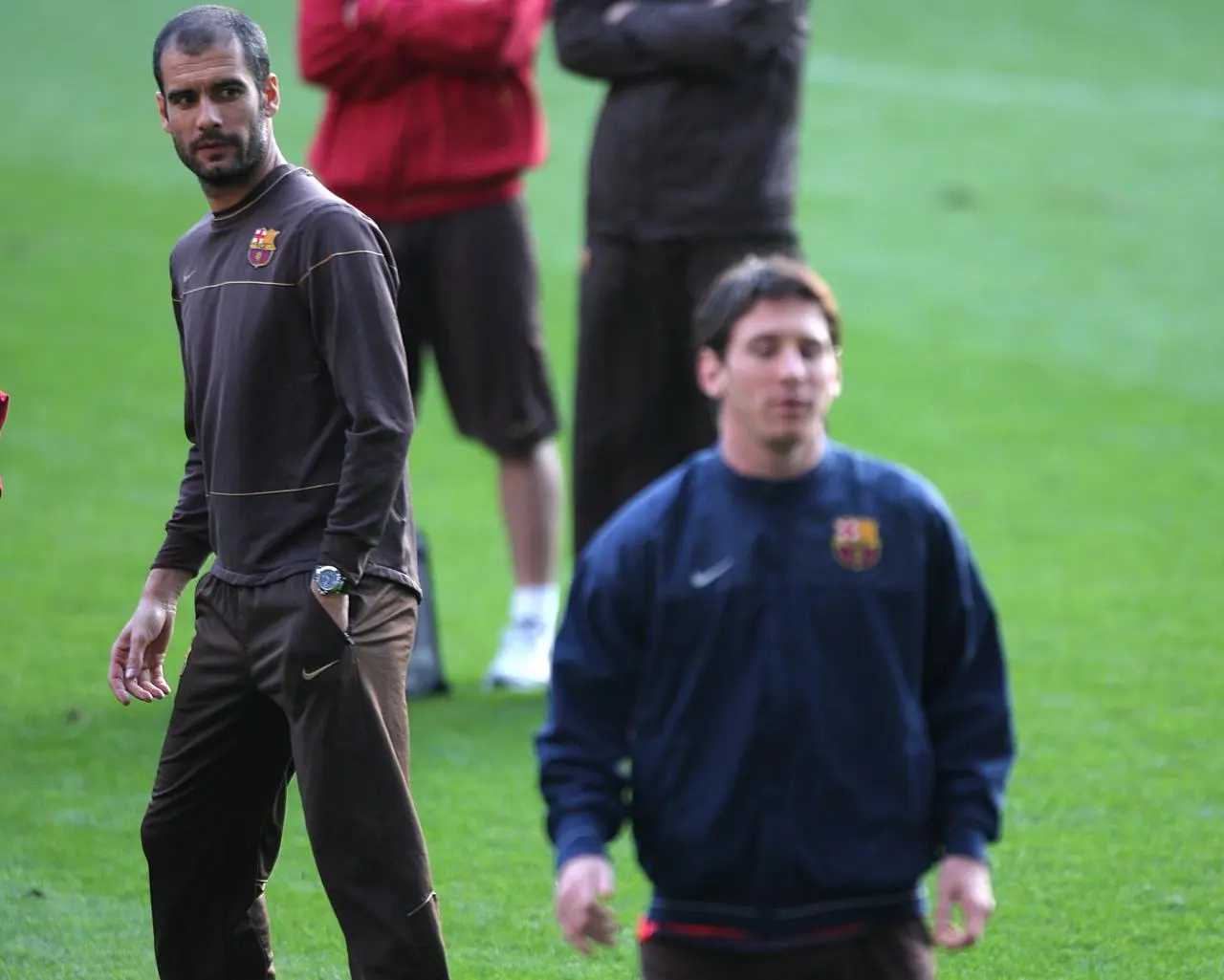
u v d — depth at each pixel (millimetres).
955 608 11594
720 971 11328
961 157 70625
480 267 25328
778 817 11211
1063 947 17219
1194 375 48500
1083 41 89062
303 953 17281
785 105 25312
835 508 11453
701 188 24984
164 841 14289
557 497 26438
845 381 47375
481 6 24562
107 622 28609
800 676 11227
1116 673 26375
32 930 17594
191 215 61125
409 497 14461
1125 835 20156
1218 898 18391
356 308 13477
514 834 20375
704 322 11750
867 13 91750
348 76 24953
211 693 13977
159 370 47000
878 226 62250
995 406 45469
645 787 11477
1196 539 34594
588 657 11586
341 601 13383
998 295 55562
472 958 17125
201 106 13641
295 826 20797
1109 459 40969
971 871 11203
